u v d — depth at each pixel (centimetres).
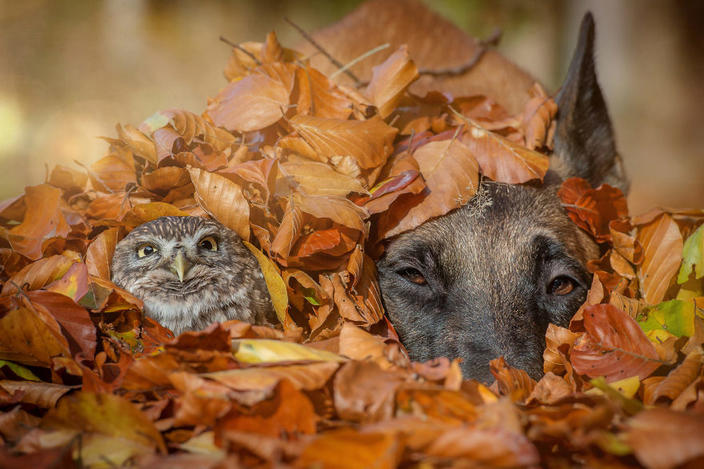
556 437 87
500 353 101
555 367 99
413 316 105
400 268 105
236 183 102
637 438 85
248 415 88
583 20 115
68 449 87
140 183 105
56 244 102
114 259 101
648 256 104
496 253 104
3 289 98
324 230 102
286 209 101
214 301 100
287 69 107
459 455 85
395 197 103
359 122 105
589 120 115
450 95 112
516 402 93
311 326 101
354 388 89
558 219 107
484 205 106
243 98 106
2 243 102
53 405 92
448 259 105
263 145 105
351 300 101
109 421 89
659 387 93
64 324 95
